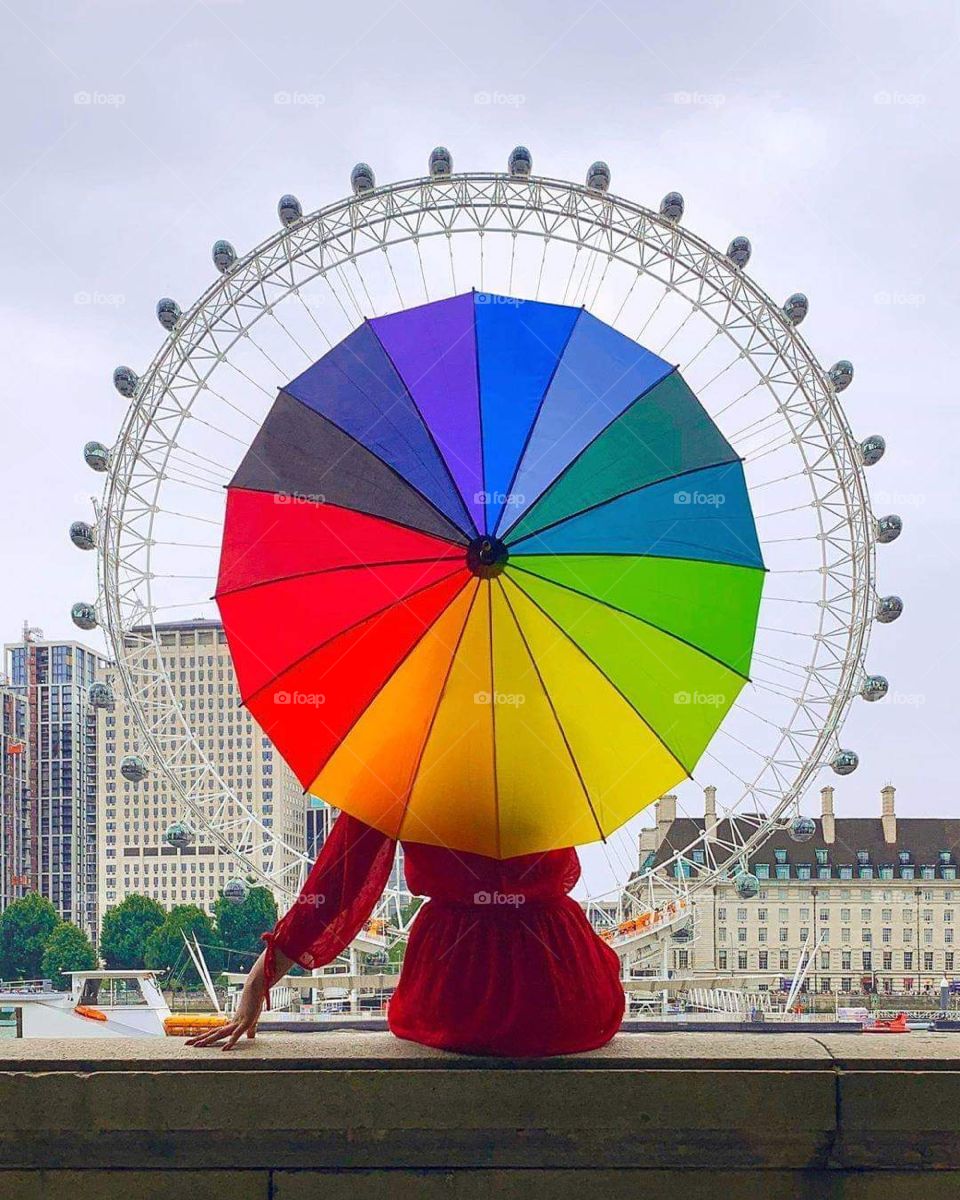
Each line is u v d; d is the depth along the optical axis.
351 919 5.84
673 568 5.89
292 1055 5.45
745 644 6.03
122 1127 5.34
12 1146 5.36
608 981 5.88
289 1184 5.36
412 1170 5.38
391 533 5.84
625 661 5.84
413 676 5.77
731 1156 5.39
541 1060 5.43
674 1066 5.43
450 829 5.76
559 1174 5.38
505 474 5.86
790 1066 5.44
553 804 5.77
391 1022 5.89
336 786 5.80
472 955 5.66
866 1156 5.38
